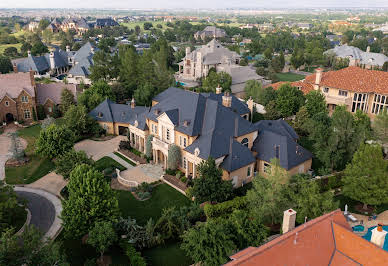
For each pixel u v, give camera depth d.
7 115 91.88
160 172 65.88
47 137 67.25
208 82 112.25
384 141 62.97
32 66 142.38
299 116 79.50
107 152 74.94
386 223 48.22
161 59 123.25
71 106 81.69
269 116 86.25
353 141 58.75
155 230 46.28
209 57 141.00
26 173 65.94
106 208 45.22
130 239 44.09
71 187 45.75
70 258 43.53
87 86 123.19
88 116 82.56
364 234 45.75
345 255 30.05
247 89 102.25
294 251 28.75
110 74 117.12
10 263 31.44
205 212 49.22
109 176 64.75
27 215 52.81
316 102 81.38
